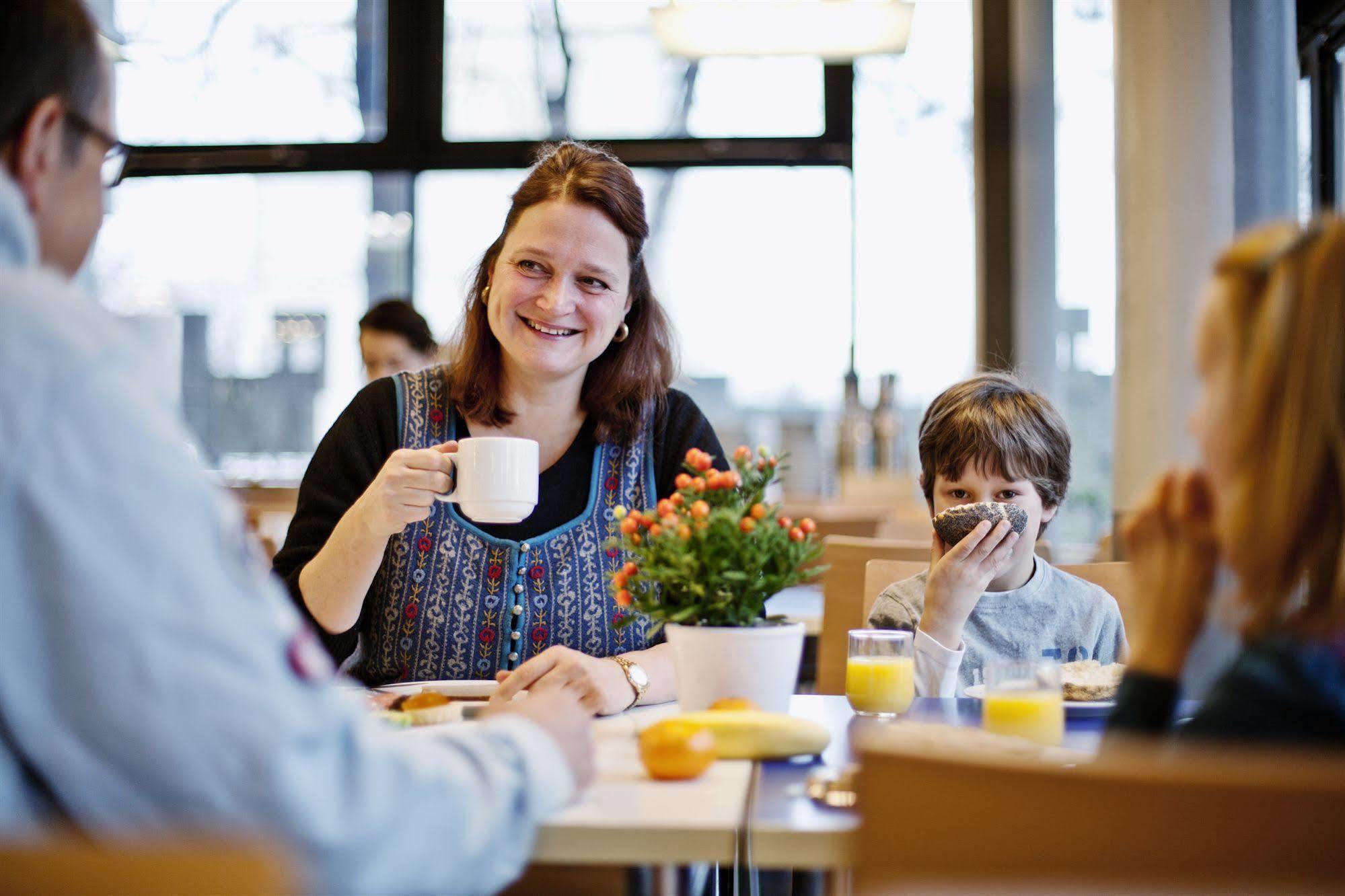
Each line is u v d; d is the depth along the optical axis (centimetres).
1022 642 176
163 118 552
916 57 534
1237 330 82
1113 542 298
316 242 556
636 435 174
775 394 546
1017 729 111
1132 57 295
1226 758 62
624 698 136
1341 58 288
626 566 128
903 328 538
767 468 129
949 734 101
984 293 484
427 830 72
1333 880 57
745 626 125
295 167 549
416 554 162
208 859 51
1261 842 57
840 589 230
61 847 52
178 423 72
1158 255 288
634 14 548
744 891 130
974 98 492
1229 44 282
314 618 148
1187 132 284
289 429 556
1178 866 58
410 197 557
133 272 553
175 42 550
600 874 119
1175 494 92
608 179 164
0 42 75
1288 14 280
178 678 63
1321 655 75
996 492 176
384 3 551
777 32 375
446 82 554
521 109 552
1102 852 59
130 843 54
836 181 543
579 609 163
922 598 183
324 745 68
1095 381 421
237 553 70
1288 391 78
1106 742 90
